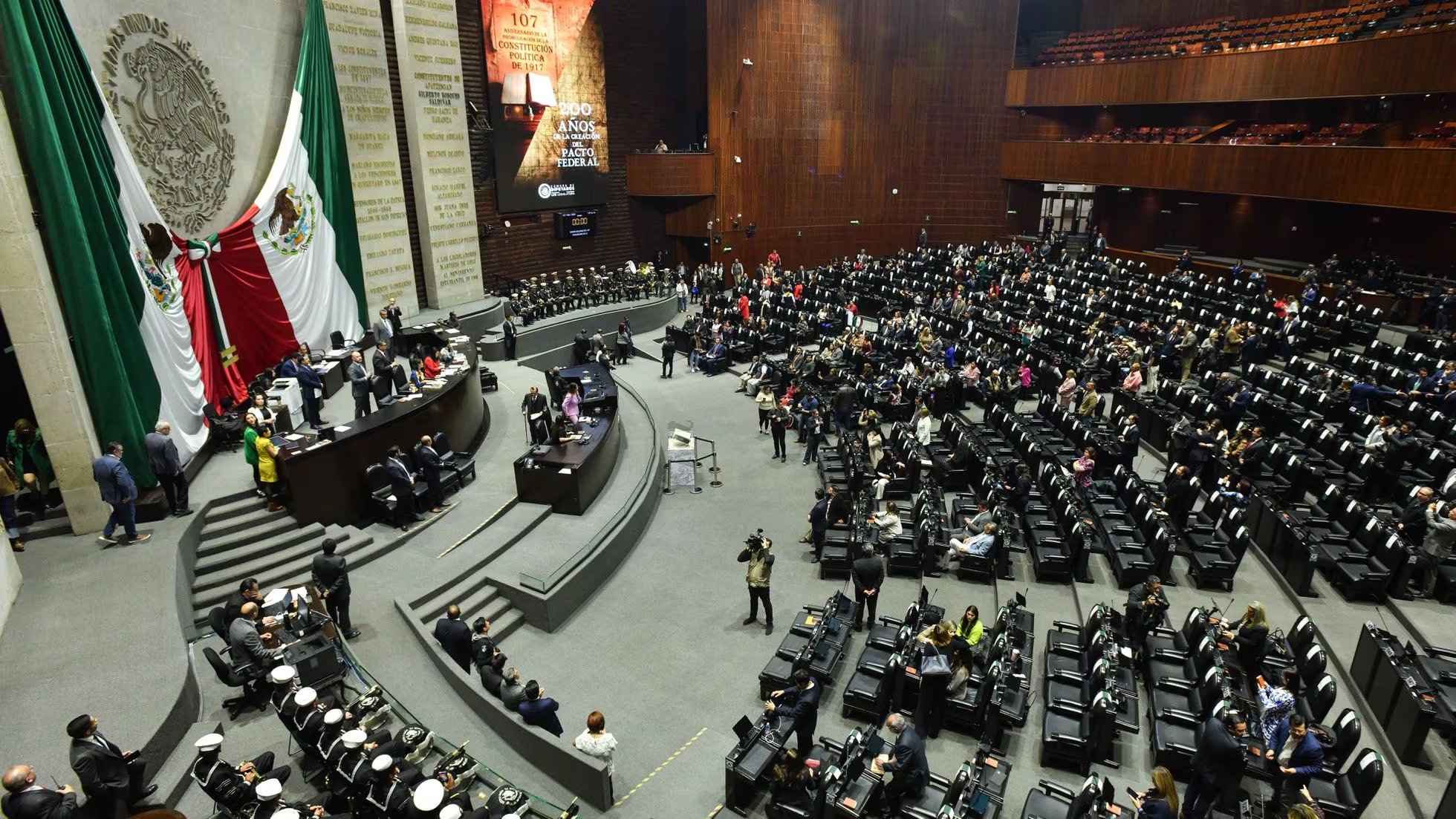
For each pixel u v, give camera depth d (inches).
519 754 418.6
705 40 1544.0
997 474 693.9
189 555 530.9
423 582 563.8
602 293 1429.6
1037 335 1083.9
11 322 498.3
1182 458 715.4
